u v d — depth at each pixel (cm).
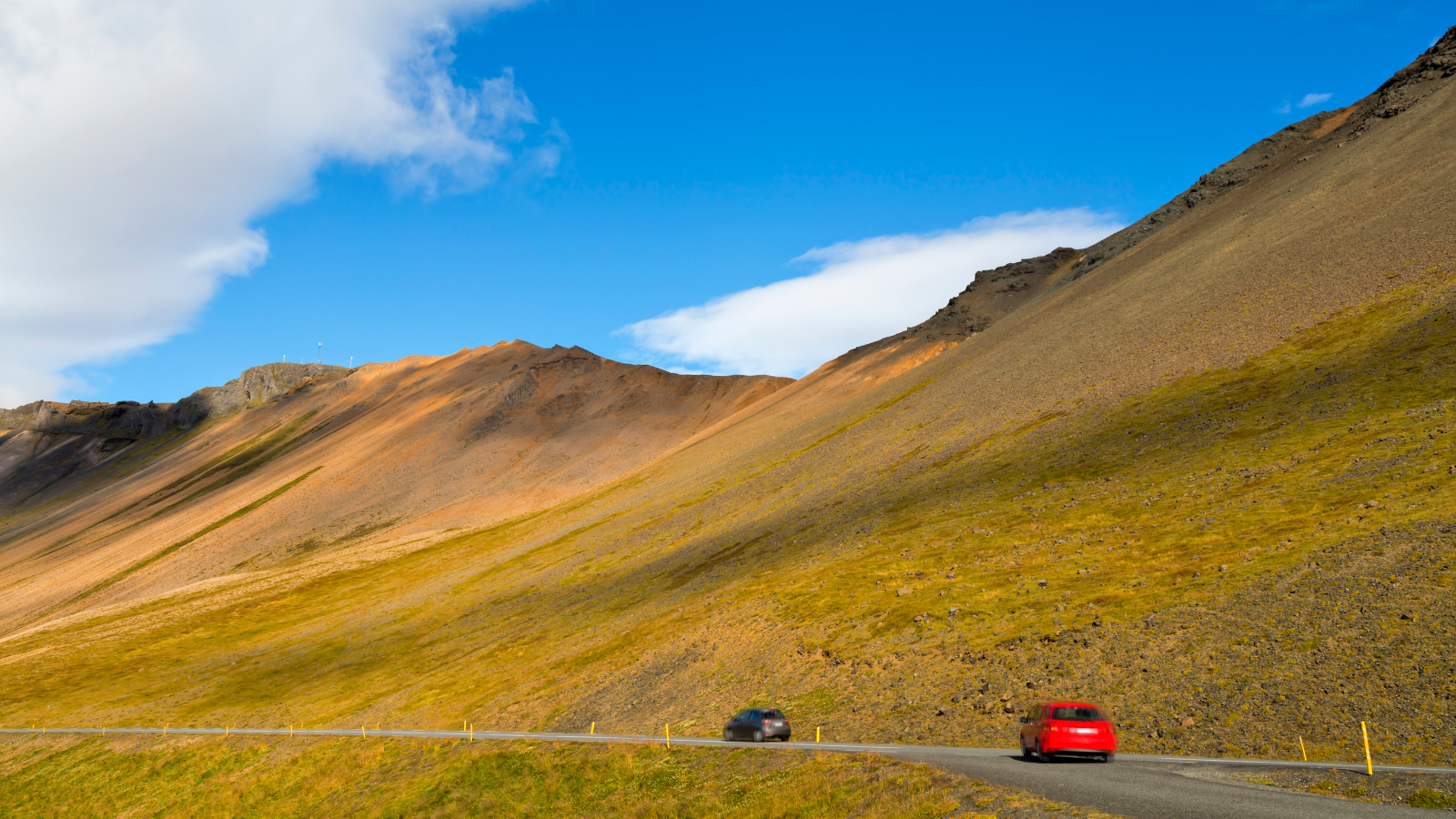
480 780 4625
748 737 4128
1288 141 18362
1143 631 4181
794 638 5794
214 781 6169
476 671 7850
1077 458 7850
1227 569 4522
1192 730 3209
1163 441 7350
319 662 10225
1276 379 7612
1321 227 10869
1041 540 6191
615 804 3675
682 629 6806
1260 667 3472
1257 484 5725
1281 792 2119
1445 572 3553
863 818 2428
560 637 8075
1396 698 2908
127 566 19838
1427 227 8981
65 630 14138
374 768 5466
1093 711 2845
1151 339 10319
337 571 15875
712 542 9950
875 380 18725
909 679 4628
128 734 7950
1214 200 17588
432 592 12556
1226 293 10494
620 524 12962
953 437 10412
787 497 10838
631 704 5706
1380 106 15200
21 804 6712
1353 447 5634
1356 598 3678
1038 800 2133
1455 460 4756
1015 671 4278
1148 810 1938
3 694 10569
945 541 6862
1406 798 1962
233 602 14575
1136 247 17788
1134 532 5719
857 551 7350
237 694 9425
